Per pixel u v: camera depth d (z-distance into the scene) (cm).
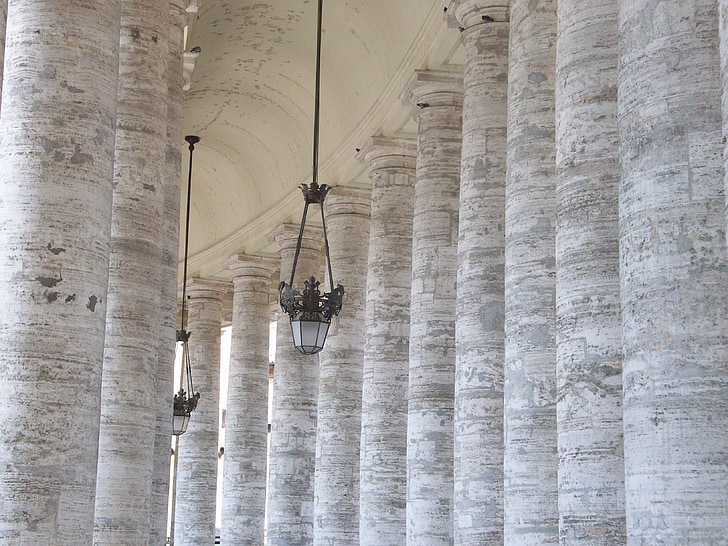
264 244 3509
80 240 1156
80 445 1112
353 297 2797
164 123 1691
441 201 2106
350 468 2680
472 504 1574
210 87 3186
